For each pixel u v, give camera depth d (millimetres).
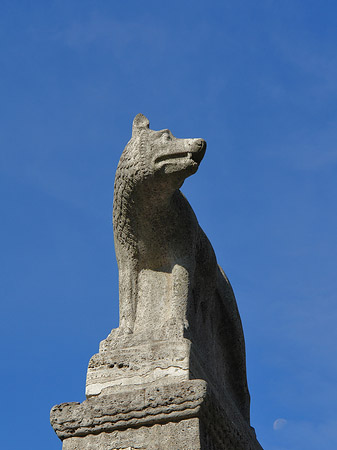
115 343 6828
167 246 7238
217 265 8055
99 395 6605
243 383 8102
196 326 7359
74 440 6520
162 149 6914
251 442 7523
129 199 7094
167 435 6312
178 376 6504
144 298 7160
